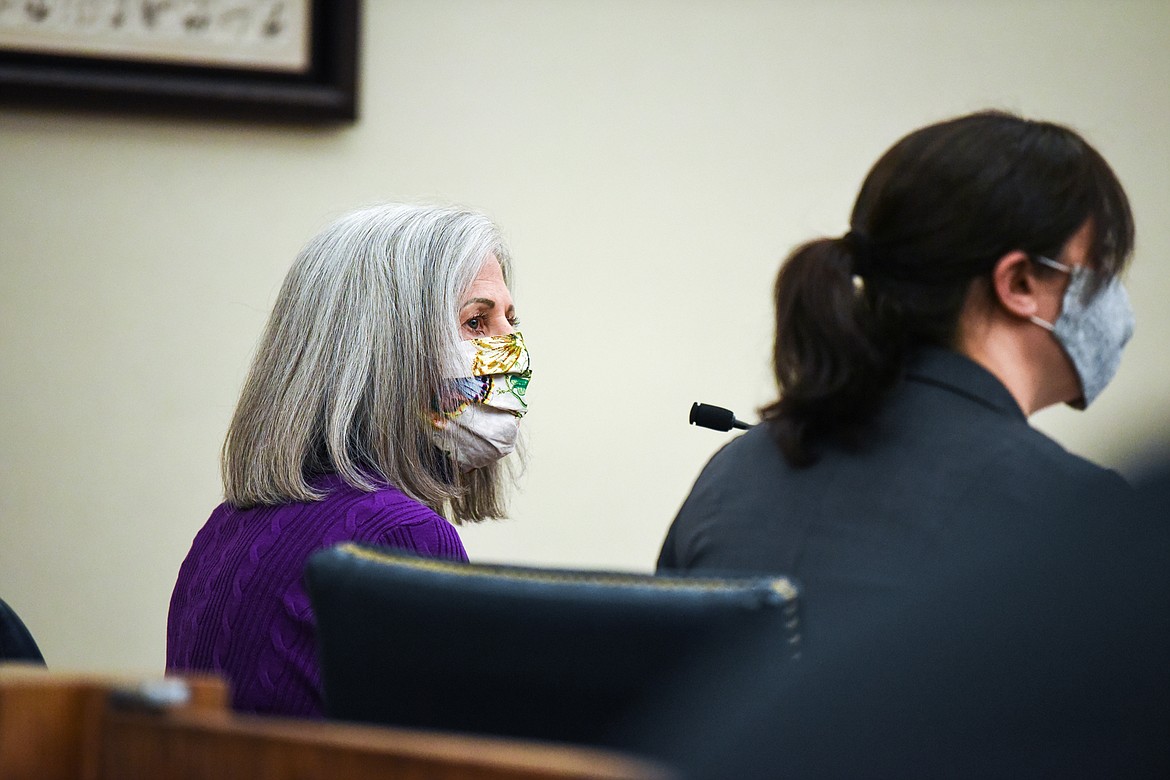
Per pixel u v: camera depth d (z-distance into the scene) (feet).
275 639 19.07
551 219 37.60
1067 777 9.64
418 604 11.57
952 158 14.89
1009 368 15.07
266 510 20.36
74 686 9.26
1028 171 14.84
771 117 38.83
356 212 22.68
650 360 37.93
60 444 35.35
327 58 35.76
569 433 37.45
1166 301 40.32
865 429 14.24
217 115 35.65
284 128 36.29
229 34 35.32
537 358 37.37
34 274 35.35
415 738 8.14
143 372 35.76
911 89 39.55
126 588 35.47
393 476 21.27
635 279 37.96
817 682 9.95
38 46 34.47
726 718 10.14
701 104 38.50
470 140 37.24
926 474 13.67
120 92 34.76
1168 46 40.78
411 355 21.45
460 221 22.67
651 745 10.52
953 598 10.08
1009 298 14.90
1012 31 40.16
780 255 38.65
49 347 35.37
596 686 10.72
